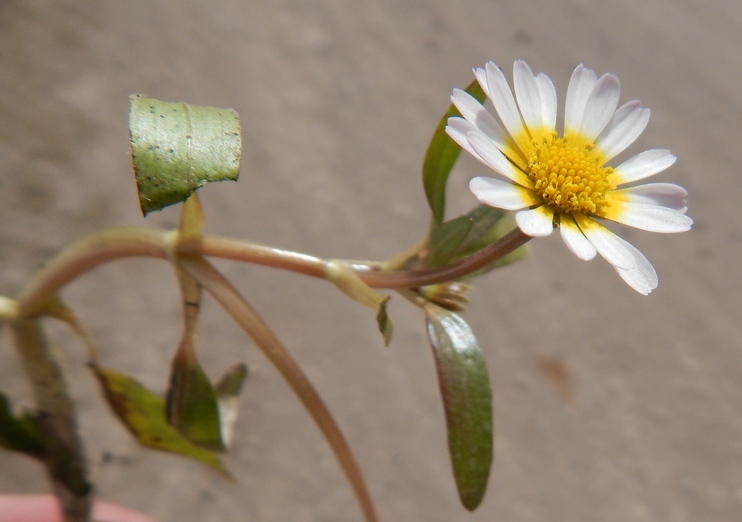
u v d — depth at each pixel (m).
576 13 0.41
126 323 0.26
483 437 0.13
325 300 0.28
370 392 0.26
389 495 0.24
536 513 0.25
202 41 0.34
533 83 0.14
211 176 0.12
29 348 0.14
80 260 0.14
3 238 0.26
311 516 0.24
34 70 0.31
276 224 0.29
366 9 0.38
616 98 0.14
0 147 0.28
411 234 0.30
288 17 0.37
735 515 0.25
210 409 0.14
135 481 0.23
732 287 0.31
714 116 0.37
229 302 0.13
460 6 0.40
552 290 0.30
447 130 0.13
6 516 0.20
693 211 0.33
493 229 0.14
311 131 0.32
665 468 0.26
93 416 0.24
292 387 0.14
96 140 0.29
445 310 0.13
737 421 0.28
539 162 0.13
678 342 0.29
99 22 0.33
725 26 0.43
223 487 0.24
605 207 0.14
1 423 0.15
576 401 0.27
